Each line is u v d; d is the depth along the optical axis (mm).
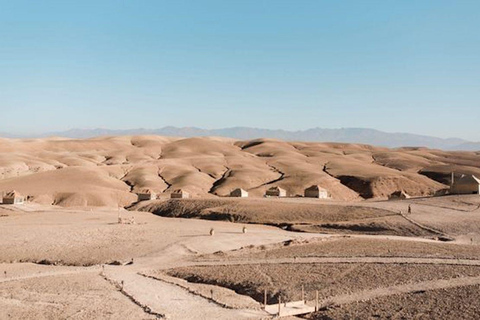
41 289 53938
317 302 46281
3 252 74688
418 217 99125
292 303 47438
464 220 96125
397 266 59781
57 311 45969
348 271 58594
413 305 44875
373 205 113250
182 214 125500
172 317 43844
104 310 46250
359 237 84875
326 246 75875
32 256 72938
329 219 105812
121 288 54438
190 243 80188
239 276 59062
